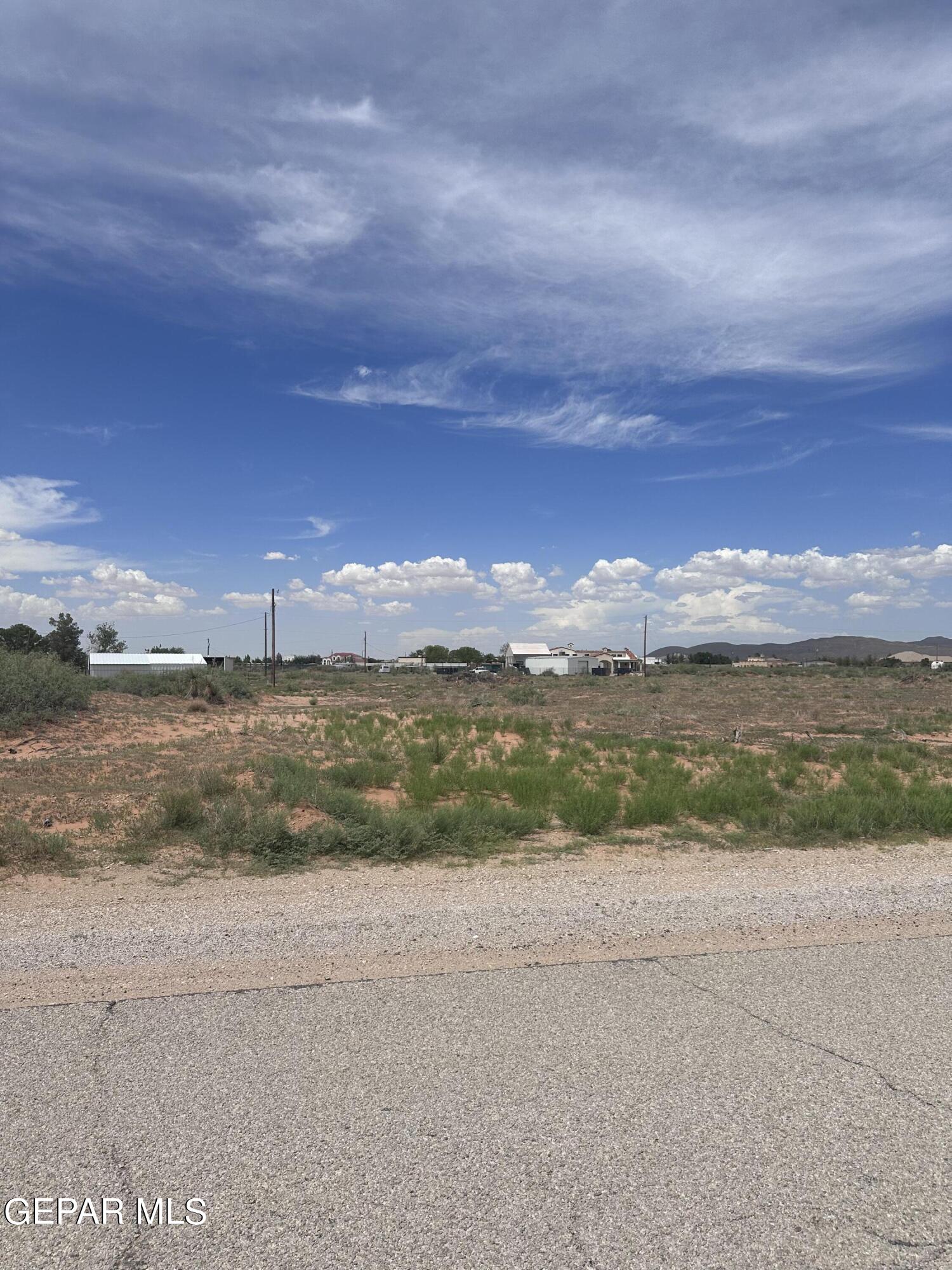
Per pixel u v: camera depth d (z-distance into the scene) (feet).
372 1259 9.95
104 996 18.26
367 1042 15.78
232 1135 12.51
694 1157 12.05
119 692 140.77
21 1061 14.96
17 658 98.78
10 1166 11.78
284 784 46.47
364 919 24.20
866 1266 9.98
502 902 26.55
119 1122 12.87
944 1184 11.53
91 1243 10.23
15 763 57.47
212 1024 16.60
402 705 156.04
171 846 35.88
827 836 40.27
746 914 25.25
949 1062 15.16
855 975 19.80
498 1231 10.42
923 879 30.78
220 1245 10.18
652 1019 16.99
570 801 45.27
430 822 37.88
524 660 462.19
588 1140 12.43
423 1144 12.31
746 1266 9.92
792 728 115.44
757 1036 16.16
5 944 21.84
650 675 372.38
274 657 252.62
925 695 213.46
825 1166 11.89
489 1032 16.26
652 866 33.86
